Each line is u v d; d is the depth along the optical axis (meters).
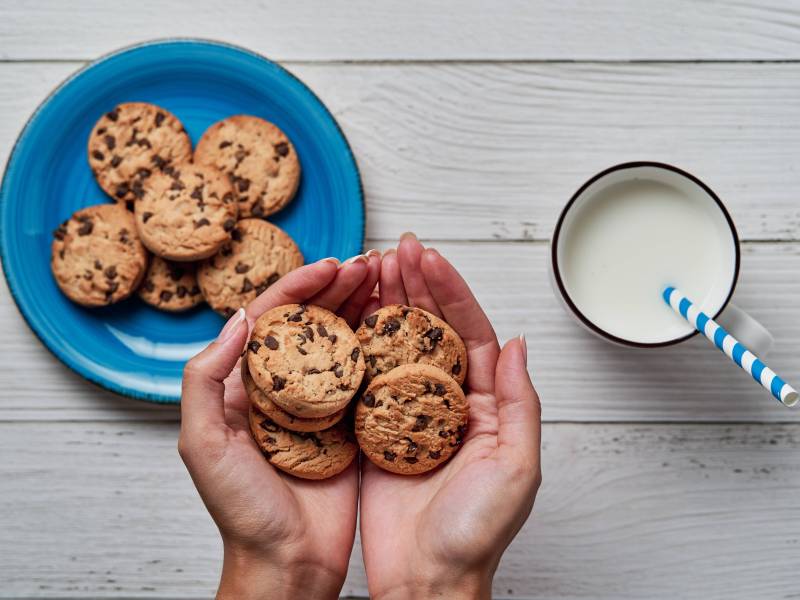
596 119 0.73
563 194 0.73
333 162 0.71
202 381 0.58
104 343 0.70
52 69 0.72
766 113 0.73
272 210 0.71
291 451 0.60
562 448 0.73
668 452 0.73
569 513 0.73
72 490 0.72
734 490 0.73
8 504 0.72
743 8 0.73
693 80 0.73
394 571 0.60
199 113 0.72
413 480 0.62
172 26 0.73
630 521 0.73
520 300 0.73
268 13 0.73
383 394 0.61
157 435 0.72
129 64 0.71
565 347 0.73
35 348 0.72
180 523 0.73
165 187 0.69
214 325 0.72
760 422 0.73
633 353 0.73
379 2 0.73
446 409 0.61
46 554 0.72
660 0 0.73
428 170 0.73
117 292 0.69
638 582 0.73
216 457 0.58
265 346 0.60
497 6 0.73
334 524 0.61
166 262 0.71
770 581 0.73
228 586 0.60
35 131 0.70
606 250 0.69
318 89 0.73
